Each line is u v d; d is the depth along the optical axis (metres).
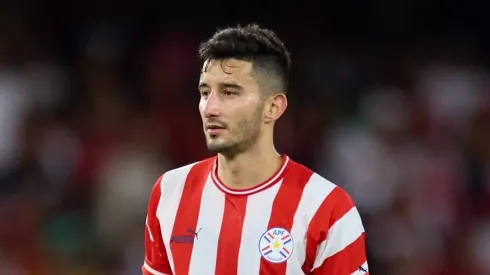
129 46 40.44
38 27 40.53
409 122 37.72
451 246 33.09
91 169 34.41
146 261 13.60
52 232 32.12
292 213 12.63
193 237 12.82
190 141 37.00
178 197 13.15
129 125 37.09
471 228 33.81
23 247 31.59
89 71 39.03
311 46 41.53
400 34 42.38
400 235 32.91
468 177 35.31
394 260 32.56
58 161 34.75
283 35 41.88
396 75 40.44
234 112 12.29
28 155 34.84
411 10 43.00
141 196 32.59
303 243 12.50
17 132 35.25
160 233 13.23
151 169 33.53
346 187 34.78
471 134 37.06
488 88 39.62
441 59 41.28
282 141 36.78
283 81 12.72
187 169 13.45
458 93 39.03
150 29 41.06
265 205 12.71
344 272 12.51
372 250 32.78
